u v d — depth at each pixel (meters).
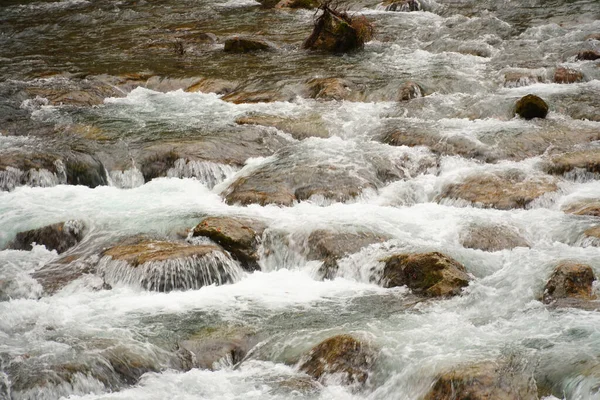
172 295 12.26
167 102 20.61
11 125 18.72
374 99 20.12
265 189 15.41
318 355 10.38
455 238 13.52
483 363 9.52
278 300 12.09
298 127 18.45
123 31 28.58
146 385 10.05
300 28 27.83
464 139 17.00
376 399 9.73
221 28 28.42
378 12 29.67
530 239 13.44
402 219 14.29
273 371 10.37
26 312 11.63
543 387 9.24
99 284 12.60
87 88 21.25
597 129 17.50
